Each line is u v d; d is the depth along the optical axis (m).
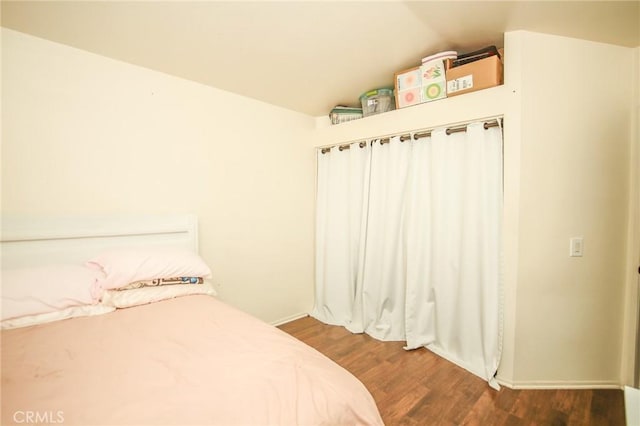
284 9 1.44
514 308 1.74
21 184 1.51
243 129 2.45
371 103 2.45
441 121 1.99
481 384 1.79
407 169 2.31
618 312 1.74
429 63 1.97
